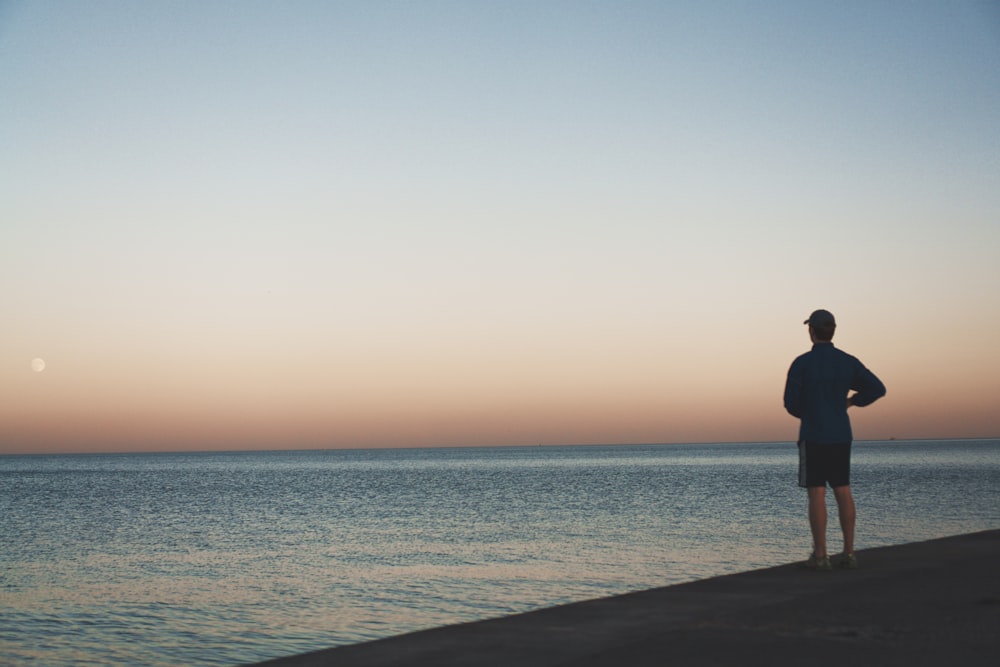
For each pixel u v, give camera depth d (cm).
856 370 756
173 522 4191
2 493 7631
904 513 3553
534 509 4488
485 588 1870
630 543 2684
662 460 19750
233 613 1670
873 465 11694
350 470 15312
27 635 1489
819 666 420
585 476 9844
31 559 2712
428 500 5594
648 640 486
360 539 3120
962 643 456
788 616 541
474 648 476
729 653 451
